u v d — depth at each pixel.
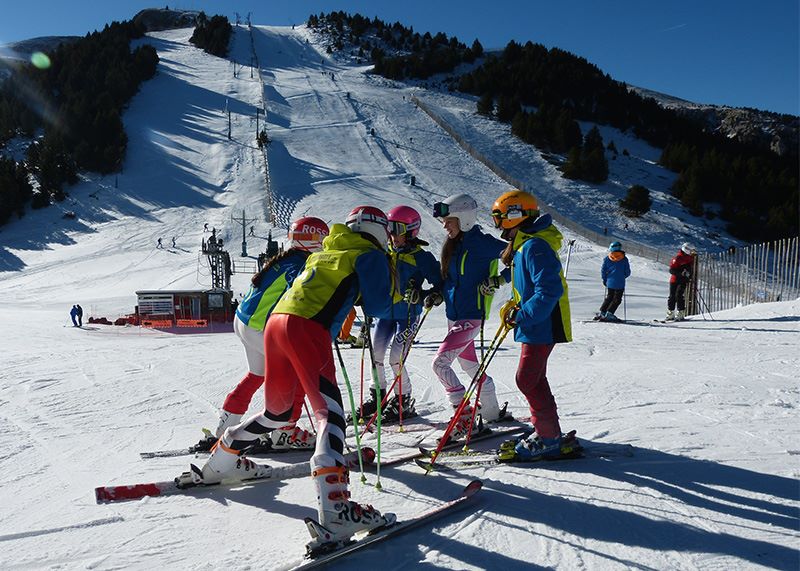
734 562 2.35
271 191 48.91
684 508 2.84
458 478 3.31
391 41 118.06
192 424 4.66
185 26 146.50
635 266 34.66
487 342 8.75
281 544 2.60
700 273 16.59
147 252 37.34
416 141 65.75
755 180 61.78
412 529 2.67
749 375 5.95
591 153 61.38
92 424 4.66
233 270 31.80
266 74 92.25
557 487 3.13
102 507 3.02
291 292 2.86
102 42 91.81
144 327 21.28
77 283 32.09
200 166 55.59
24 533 2.72
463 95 92.50
